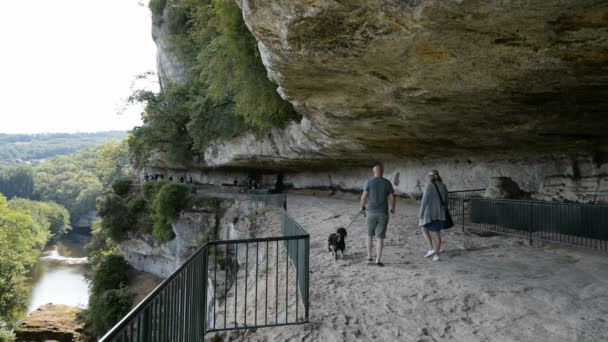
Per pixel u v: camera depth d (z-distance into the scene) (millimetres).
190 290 3863
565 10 4207
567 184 12484
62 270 54875
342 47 5938
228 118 23578
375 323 4812
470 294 5645
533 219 9617
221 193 27469
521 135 11461
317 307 5422
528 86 6793
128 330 2309
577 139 11570
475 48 5445
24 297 30734
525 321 4699
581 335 4254
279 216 17641
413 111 9383
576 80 6309
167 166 46156
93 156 152875
